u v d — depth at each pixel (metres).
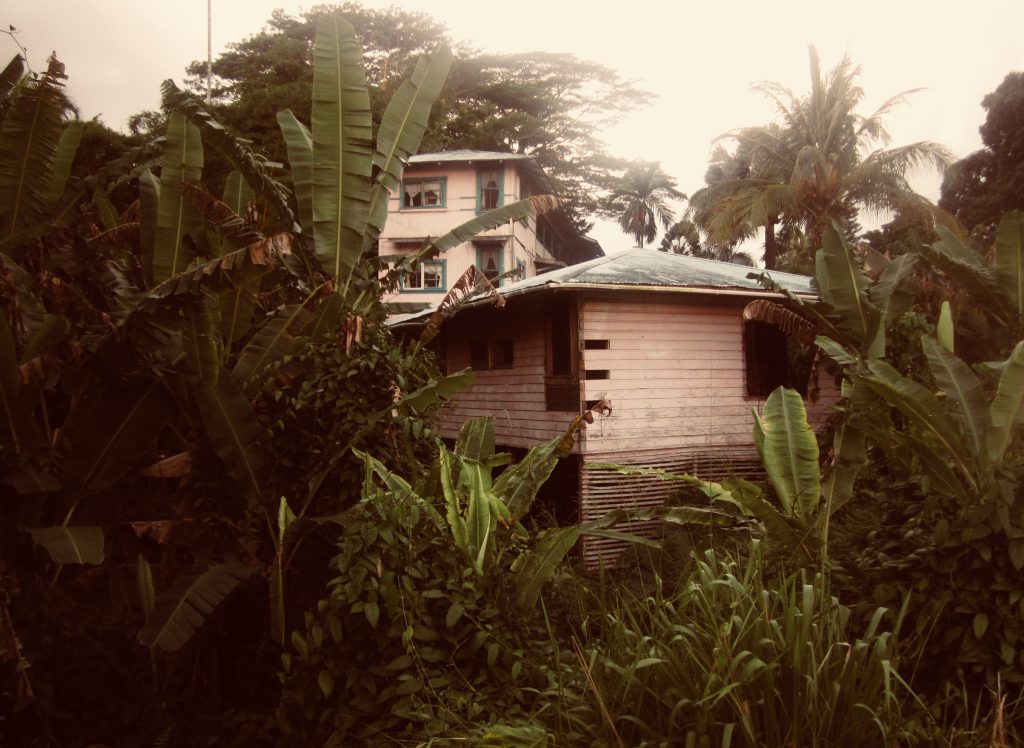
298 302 5.80
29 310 4.59
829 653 3.01
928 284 10.88
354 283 5.51
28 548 4.24
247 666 4.91
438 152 24.81
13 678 4.07
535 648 4.14
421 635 3.67
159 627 3.81
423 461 5.57
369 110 5.55
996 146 24.14
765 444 5.31
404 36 31.30
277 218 6.64
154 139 6.27
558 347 10.93
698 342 10.77
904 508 5.06
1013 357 4.16
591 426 9.91
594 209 34.75
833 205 21.14
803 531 5.07
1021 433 4.43
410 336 15.32
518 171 24.25
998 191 23.22
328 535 4.76
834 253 6.33
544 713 3.45
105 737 4.45
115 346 4.45
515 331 11.84
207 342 4.52
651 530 9.86
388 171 5.88
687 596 3.74
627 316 10.30
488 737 3.08
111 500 4.73
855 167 20.83
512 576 4.38
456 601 3.83
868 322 6.24
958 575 3.98
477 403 13.05
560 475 11.62
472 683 3.71
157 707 4.53
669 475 5.44
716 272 11.82
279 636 4.25
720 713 2.97
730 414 10.88
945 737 3.30
